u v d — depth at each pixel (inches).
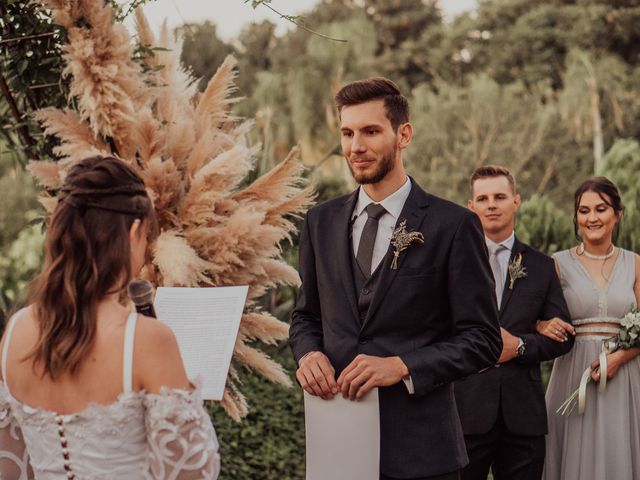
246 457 223.1
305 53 1465.3
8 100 146.9
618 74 1184.2
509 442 154.6
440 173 1088.8
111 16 124.6
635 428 158.2
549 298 160.4
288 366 276.2
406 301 112.6
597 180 164.4
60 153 130.0
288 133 1179.9
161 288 109.7
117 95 123.7
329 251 119.6
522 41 1359.5
